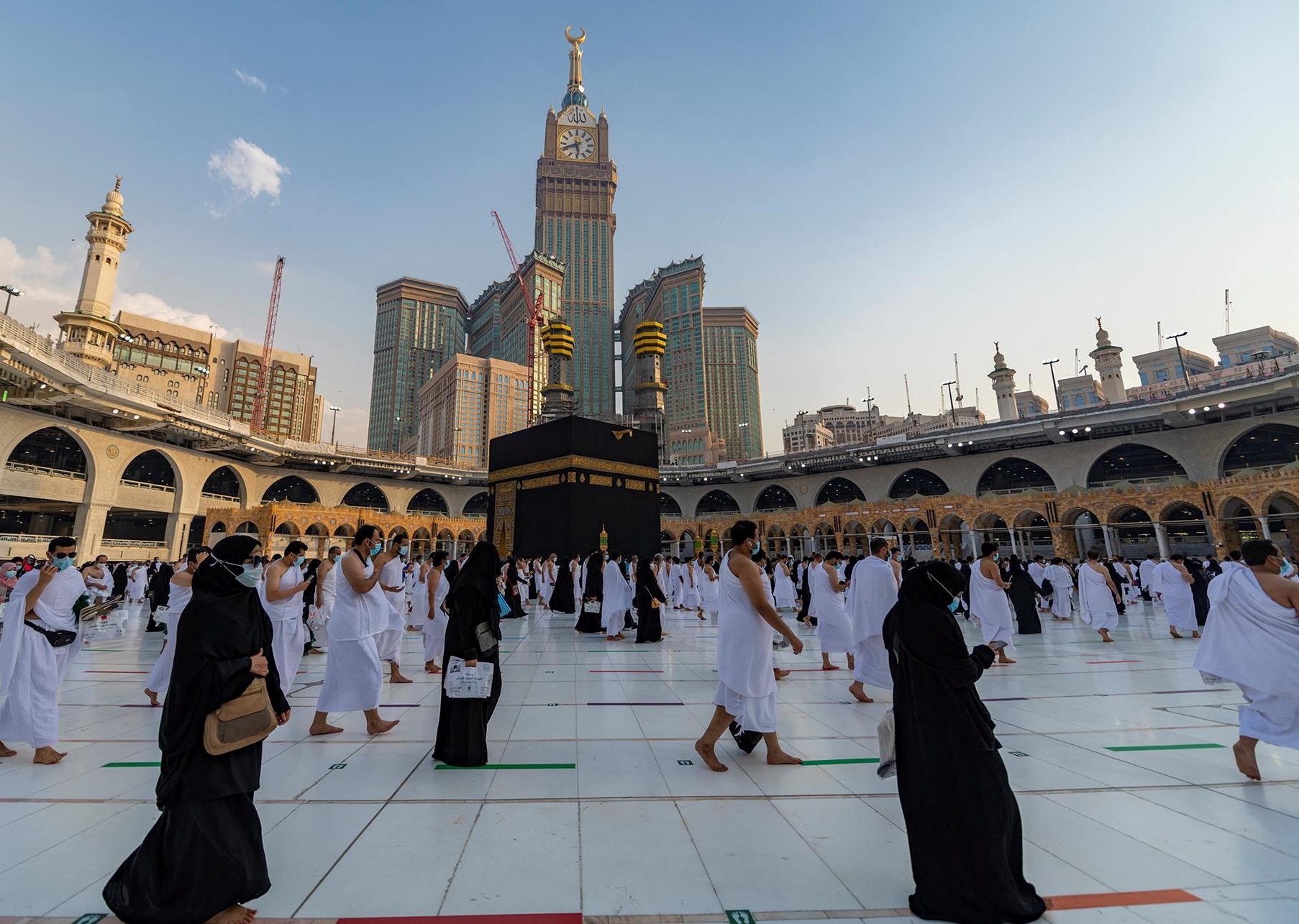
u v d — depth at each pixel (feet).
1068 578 54.75
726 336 528.22
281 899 8.67
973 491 174.70
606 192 608.60
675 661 31.14
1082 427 148.36
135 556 146.20
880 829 11.19
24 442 154.20
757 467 202.08
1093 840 10.61
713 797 12.80
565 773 14.30
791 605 63.16
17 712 14.62
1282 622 13.32
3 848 10.32
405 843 10.53
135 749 16.30
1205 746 16.29
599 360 569.23
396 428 621.31
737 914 8.37
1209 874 9.33
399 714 20.31
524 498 116.26
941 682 8.89
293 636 22.16
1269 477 106.63
